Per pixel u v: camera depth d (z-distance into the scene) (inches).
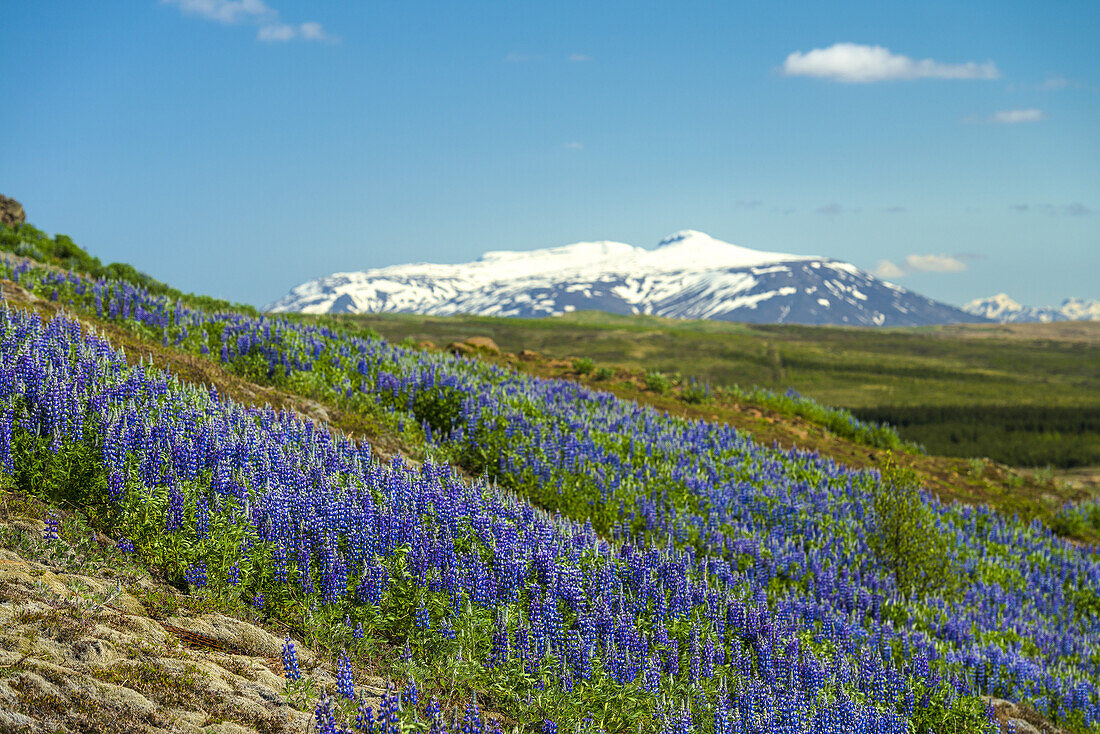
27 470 398.9
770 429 1243.8
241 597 376.5
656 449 888.3
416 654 378.0
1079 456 7372.1
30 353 498.0
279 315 1196.5
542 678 378.6
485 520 506.6
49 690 241.8
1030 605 813.9
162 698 261.1
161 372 601.9
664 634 467.5
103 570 343.6
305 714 282.8
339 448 572.4
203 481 445.7
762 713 412.5
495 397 880.3
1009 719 546.0
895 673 526.0
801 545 754.8
